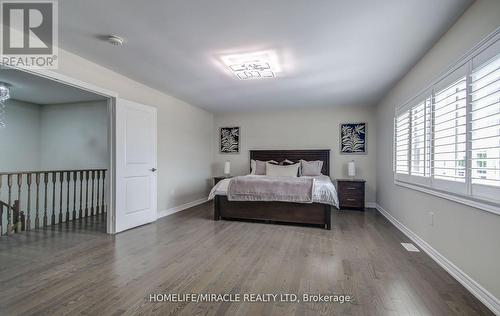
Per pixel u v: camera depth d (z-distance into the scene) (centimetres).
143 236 333
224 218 433
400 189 368
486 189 176
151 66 322
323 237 331
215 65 317
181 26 225
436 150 254
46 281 207
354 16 206
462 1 187
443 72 235
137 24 223
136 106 376
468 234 199
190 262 247
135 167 376
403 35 238
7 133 473
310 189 380
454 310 169
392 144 413
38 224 379
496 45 166
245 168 624
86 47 269
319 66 317
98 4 194
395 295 188
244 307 172
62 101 492
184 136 520
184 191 521
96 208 476
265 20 214
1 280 209
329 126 570
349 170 524
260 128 615
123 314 164
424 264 244
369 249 286
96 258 256
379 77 359
